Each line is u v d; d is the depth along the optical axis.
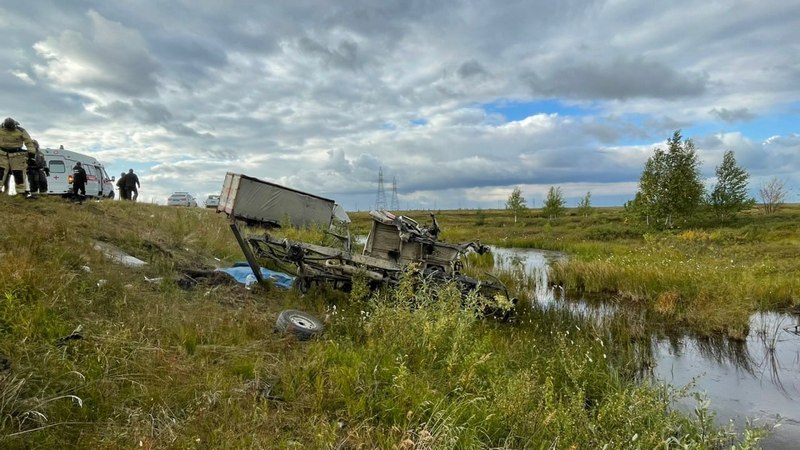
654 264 13.84
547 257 20.52
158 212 15.73
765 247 19.42
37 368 3.90
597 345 7.31
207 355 4.92
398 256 9.03
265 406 4.06
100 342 4.63
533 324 8.65
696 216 34.41
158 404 3.89
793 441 4.98
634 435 3.76
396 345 5.55
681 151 31.56
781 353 7.67
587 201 54.78
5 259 5.53
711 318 8.98
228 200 9.02
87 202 13.84
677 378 6.60
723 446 4.50
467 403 4.38
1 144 10.98
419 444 3.57
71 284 5.69
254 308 7.03
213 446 3.46
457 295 6.74
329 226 16.41
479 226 44.44
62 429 3.41
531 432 4.12
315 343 5.54
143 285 6.85
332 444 3.64
